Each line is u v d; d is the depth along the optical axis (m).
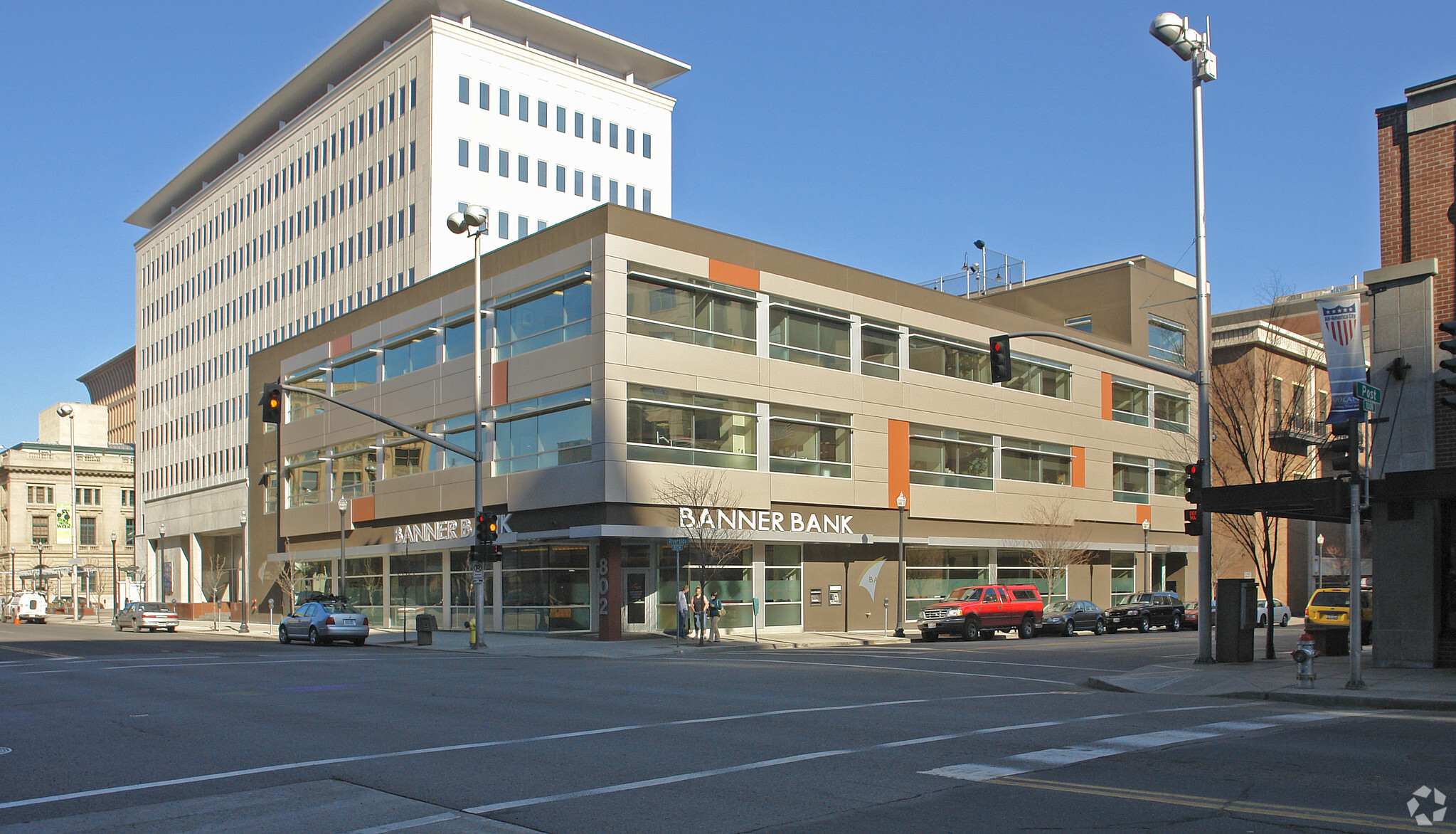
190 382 88.62
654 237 38.19
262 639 45.06
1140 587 57.66
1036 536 51.00
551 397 39.09
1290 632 45.56
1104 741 12.16
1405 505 21.11
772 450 41.12
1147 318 59.47
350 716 15.24
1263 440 31.61
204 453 85.19
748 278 40.72
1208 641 23.48
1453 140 21.09
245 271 81.19
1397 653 21.11
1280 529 61.72
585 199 69.62
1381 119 22.30
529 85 67.50
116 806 9.27
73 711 16.55
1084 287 59.72
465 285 44.28
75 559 82.12
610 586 36.97
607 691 18.73
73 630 56.62
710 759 11.14
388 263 65.12
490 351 42.53
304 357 57.12
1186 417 61.34
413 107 64.44
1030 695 18.02
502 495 40.97
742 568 40.50
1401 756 11.01
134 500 119.31
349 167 69.75
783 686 19.62
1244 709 15.69
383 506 48.97
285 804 9.19
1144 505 57.84
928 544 46.28
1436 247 21.09
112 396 145.38
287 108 79.56
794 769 10.46
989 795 9.17
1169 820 8.21
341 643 39.84
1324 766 10.45
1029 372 52.34
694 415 38.88
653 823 8.31
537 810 8.81
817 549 43.00
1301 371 38.16
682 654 31.50
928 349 47.66
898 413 45.69
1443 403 18.58
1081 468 54.31
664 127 74.75
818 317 43.34
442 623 45.78
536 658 29.83
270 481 60.16
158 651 34.12
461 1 66.12
